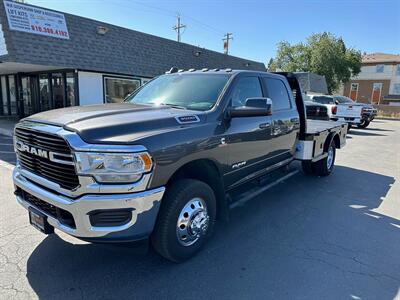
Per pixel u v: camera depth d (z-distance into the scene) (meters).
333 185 6.26
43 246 3.48
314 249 3.59
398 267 3.27
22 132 3.02
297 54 37.44
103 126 2.60
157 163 2.67
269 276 3.04
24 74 15.77
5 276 2.92
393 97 47.88
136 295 2.72
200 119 3.25
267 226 4.19
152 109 3.36
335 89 36.81
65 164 2.55
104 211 2.52
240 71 4.08
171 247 3.04
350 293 2.82
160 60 16.25
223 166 3.54
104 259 3.27
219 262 3.27
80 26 12.77
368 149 11.30
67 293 2.72
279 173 5.89
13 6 10.66
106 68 13.60
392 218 4.60
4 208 4.50
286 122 4.96
